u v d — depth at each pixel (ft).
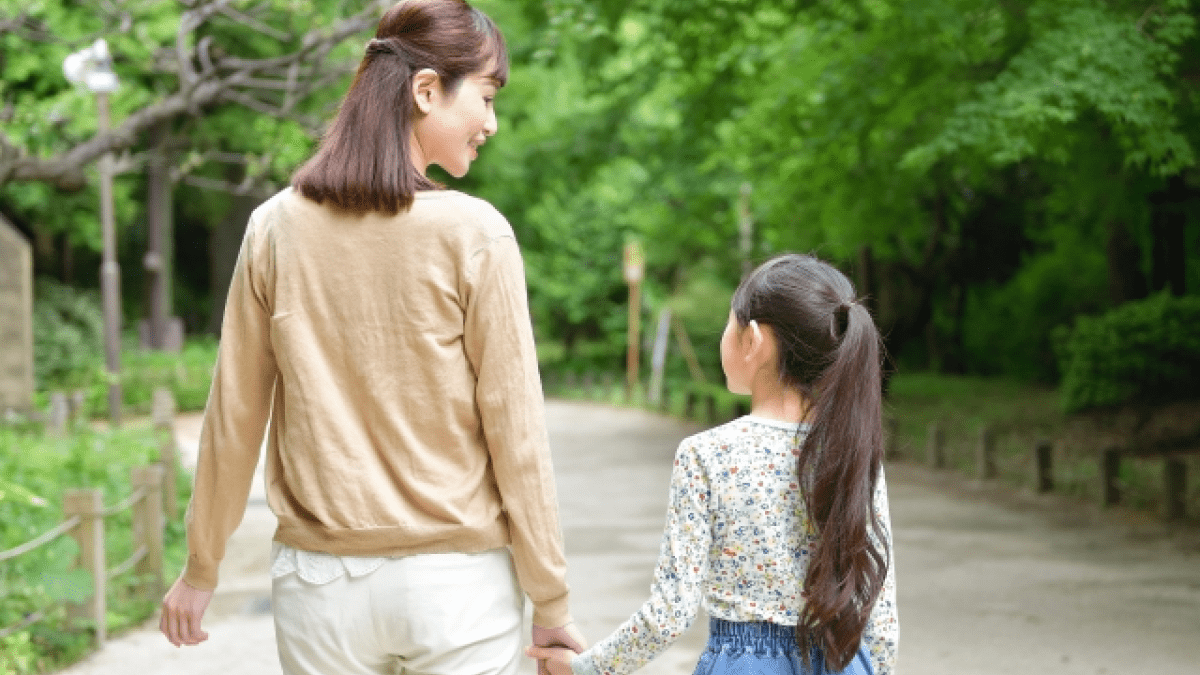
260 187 37.29
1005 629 21.62
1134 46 30.76
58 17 37.55
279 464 7.22
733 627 7.50
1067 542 30.91
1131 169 47.34
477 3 38.45
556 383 114.83
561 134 75.72
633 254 97.09
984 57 37.32
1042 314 94.58
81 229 90.12
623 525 35.14
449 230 6.98
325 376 6.98
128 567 22.85
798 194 57.77
